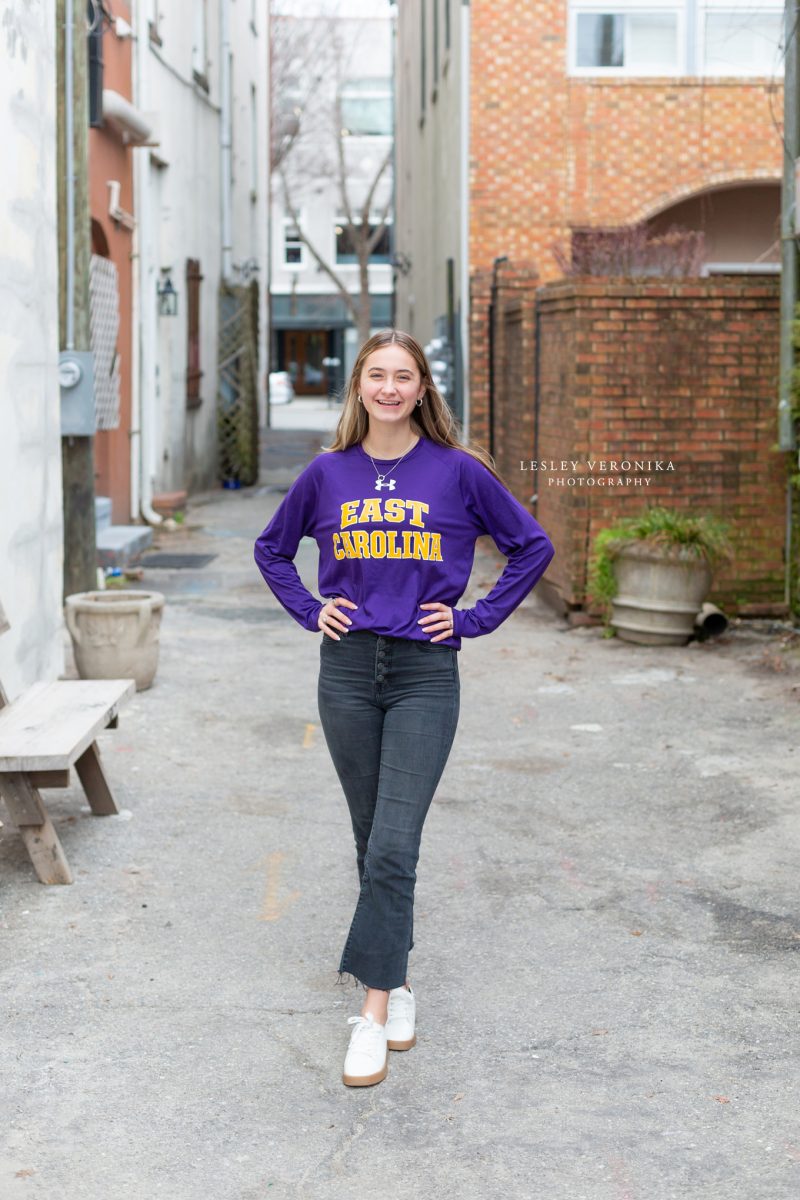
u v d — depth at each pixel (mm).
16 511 7375
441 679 3809
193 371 19891
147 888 5133
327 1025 4055
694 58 15695
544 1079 3738
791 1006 4168
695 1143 3408
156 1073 3768
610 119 15727
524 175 15719
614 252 13141
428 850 5566
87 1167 3311
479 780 6531
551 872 5316
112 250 14711
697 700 8078
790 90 9617
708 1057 3855
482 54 15578
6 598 7188
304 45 47562
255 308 22875
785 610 10430
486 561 13742
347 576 3830
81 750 5098
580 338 10188
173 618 10781
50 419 8102
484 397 15539
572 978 4371
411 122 25656
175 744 7137
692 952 4562
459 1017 4109
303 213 56469
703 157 15828
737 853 5523
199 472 20625
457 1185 3230
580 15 15586
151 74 16453
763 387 10258
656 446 10297
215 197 21797
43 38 7953
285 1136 3451
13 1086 3691
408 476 3791
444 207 18344
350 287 57062
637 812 6055
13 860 5430
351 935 3811
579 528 10359
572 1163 3318
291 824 5891
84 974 4387
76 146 9406
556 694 8258
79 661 8211
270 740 7238
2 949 4574
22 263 7488
